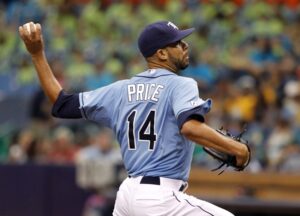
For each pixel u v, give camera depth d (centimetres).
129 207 1662
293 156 3550
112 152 4006
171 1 5984
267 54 5219
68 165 4072
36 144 4375
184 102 1598
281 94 4516
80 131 4656
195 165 3612
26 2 6625
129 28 5900
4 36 6338
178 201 1639
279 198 3284
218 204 3222
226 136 1592
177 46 1717
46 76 1783
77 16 6284
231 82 4831
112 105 1734
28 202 4188
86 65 5616
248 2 5788
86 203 3981
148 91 1689
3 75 5912
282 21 5591
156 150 1661
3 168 4253
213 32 5569
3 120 5303
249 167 3456
